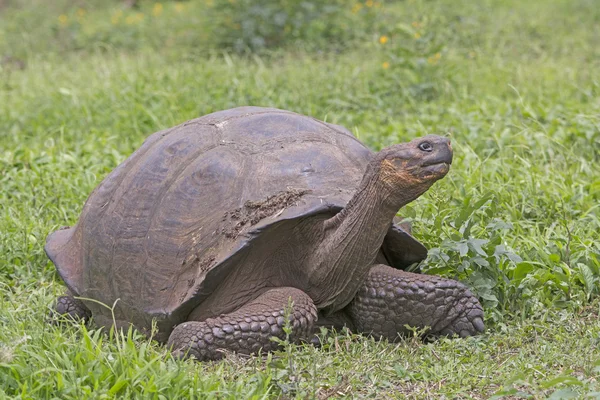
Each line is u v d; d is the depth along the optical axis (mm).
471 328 8930
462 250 9391
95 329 9766
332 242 8516
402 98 17672
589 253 10430
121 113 17047
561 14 25750
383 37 20797
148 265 8891
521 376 7340
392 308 8930
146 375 7582
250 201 8609
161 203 9039
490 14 25250
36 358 7816
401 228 9180
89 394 7242
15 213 12766
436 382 7930
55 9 30906
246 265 8656
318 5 24422
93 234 9617
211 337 8320
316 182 8727
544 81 18047
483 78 18672
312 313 8539
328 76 18844
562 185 12578
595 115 14734
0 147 16125
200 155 9180
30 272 11195
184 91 17891
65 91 18109
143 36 25984
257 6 23969
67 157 14531
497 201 11484
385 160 8133
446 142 8008
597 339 8547
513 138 14352
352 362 8219
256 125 9398
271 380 7641
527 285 9703
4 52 25859
